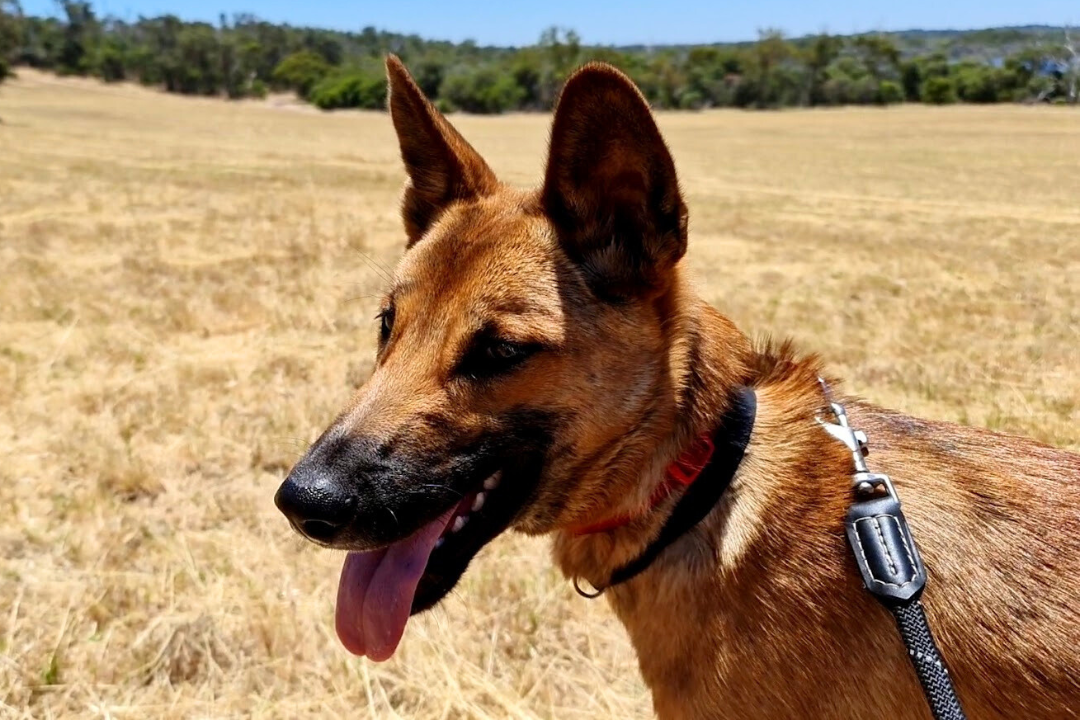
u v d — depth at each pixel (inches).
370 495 17.7
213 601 31.1
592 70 18.0
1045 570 17.7
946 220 152.8
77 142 263.9
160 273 83.7
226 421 47.2
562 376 18.2
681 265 19.7
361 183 177.0
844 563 17.7
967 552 18.0
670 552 18.5
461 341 18.5
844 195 199.3
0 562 33.2
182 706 26.4
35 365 56.1
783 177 245.4
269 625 29.4
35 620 29.8
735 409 18.9
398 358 19.1
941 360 59.7
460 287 18.9
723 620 17.8
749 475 18.5
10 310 68.8
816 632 17.5
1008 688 17.3
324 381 54.6
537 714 26.6
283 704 26.6
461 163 22.0
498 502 18.8
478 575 33.0
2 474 40.3
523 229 19.3
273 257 93.7
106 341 61.6
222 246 100.0
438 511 18.2
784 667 17.5
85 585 31.8
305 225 117.0
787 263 102.5
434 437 18.2
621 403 18.3
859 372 55.9
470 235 19.7
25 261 86.3
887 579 16.7
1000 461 19.7
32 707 26.4
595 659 28.7
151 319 67.6
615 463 18.5
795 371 20.7
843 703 17.5
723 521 18.2
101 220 116.0
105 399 50.6
